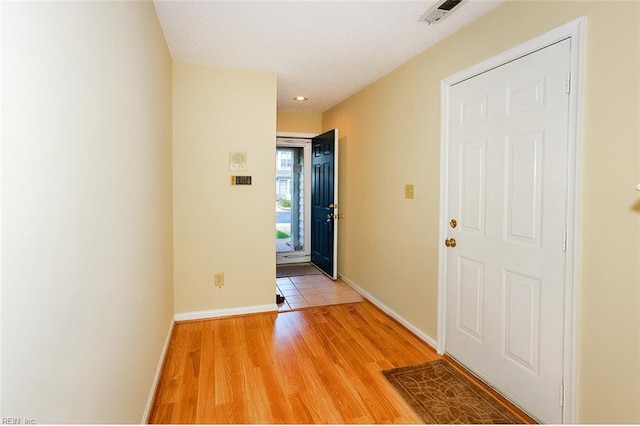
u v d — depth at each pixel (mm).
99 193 1048
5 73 588
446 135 2377
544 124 1683
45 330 720
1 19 578
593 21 1442
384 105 3197
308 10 2014
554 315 1655
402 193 2920
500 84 1938
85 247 935
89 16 967
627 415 1367
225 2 1919
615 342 1398
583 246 1512
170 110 2729
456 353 2332
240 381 2084
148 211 1812
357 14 2047
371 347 2545
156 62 2049
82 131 916
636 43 1300
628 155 1336
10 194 603
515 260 1867
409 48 2545
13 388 610
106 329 1112
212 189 3010
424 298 2645
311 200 5203
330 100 4176
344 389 2014
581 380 1534
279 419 1753
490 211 2031
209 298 3064
